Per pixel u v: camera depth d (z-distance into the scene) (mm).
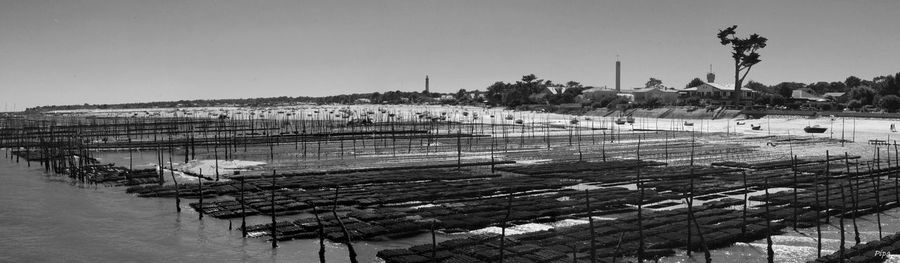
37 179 81312
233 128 192500
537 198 61188
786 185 69562
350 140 152000
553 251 39062
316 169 92125
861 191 62938
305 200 60469
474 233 47594
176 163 102562
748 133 157875
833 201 55938
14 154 116812
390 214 53000
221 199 64062
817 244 43156
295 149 127375
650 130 175125
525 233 44562
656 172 82188
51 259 43750
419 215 53500
